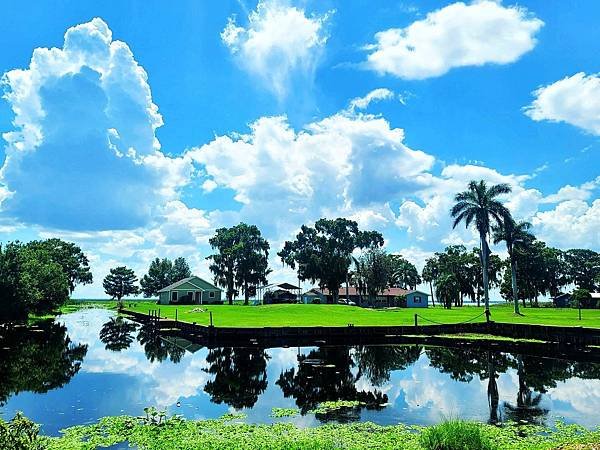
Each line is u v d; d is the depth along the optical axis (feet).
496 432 48.60
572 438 46.47
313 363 97.86
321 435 47.29
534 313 222.07
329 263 307.99
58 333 158.30
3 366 91.76
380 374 85.40
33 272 198.39
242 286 341.21
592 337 119.44
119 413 56.70
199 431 48.57
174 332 160.97
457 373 86.84
